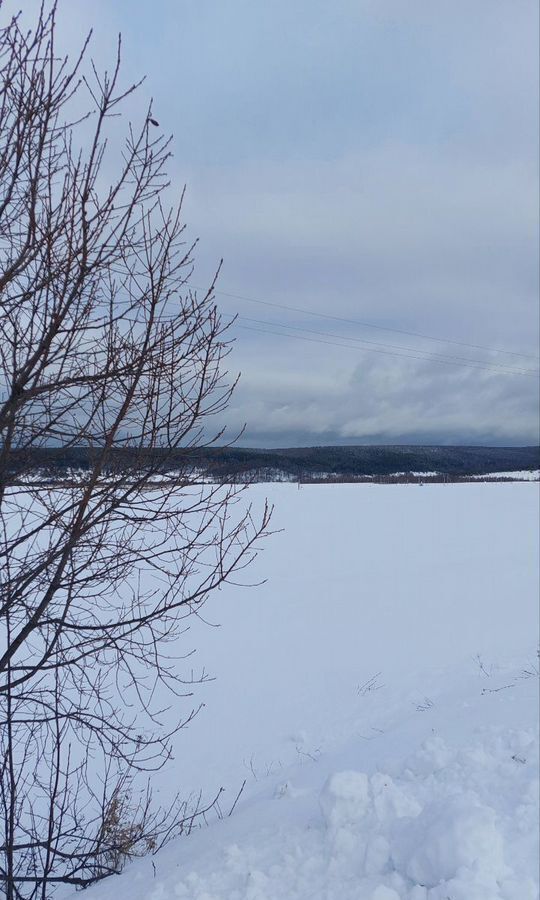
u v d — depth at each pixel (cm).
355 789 423
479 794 432
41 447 385
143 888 423
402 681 1192
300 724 1030
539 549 2759
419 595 1962
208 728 1038
